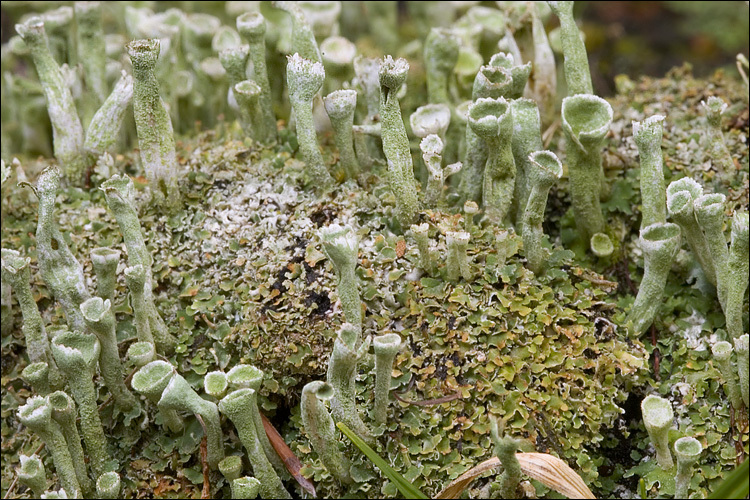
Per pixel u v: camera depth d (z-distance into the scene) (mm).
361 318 245
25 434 254
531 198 244
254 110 265
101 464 242
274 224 256
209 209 260
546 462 233
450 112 265
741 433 241
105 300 240
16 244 262
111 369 242
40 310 257
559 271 249
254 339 247
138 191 263
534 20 265
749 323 251
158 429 247
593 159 251
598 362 244
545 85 268
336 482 240
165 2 307
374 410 240
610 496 243
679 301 254
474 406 242
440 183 252
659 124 245
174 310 253
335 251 233
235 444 244
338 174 260
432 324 245
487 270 248
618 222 262
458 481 235
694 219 245
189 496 242
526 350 244
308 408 231
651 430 236
